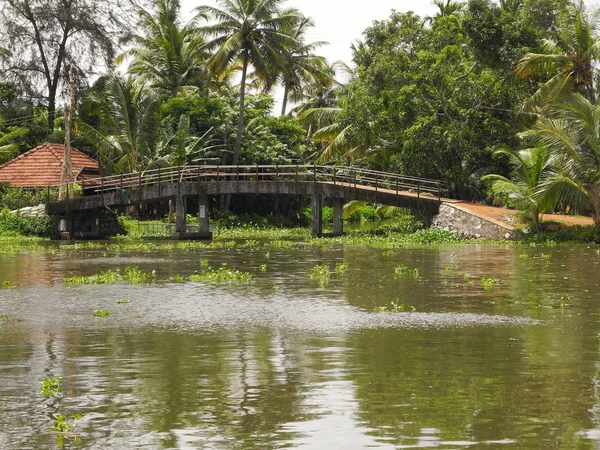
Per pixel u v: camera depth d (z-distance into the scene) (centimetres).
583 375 1016
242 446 771
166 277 2206
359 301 1686
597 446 758
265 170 5750
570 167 3400
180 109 5584
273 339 1270
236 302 1689
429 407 884
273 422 840
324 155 4812
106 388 976
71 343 1254
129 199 4200
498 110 4250
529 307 1581
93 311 1580
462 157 4191
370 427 820
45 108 6209
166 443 782
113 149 4891
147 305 1656
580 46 4059
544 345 1203
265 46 5231
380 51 4594
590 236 3497
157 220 5672
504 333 1305
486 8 4247
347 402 906
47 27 6053
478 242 3588
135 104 4906
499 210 3962
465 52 4712
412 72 4344
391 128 4391
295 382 995
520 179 3681
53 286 2005
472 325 1381
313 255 2981
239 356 1146
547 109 4062
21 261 2762
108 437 800
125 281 2108
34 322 1453
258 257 2905
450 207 3862
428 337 1274
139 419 855
